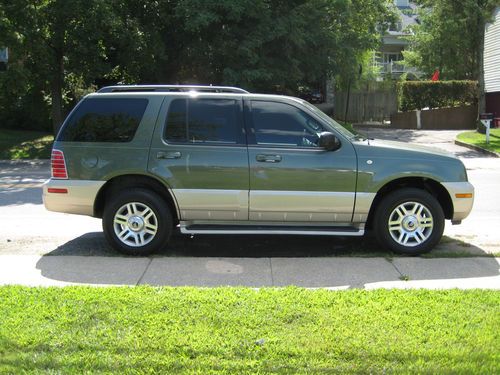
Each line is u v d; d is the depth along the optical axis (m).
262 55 20.34
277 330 3.96
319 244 7.04
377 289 4.91
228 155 6.18
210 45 19.84
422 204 6.24
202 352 3.61
